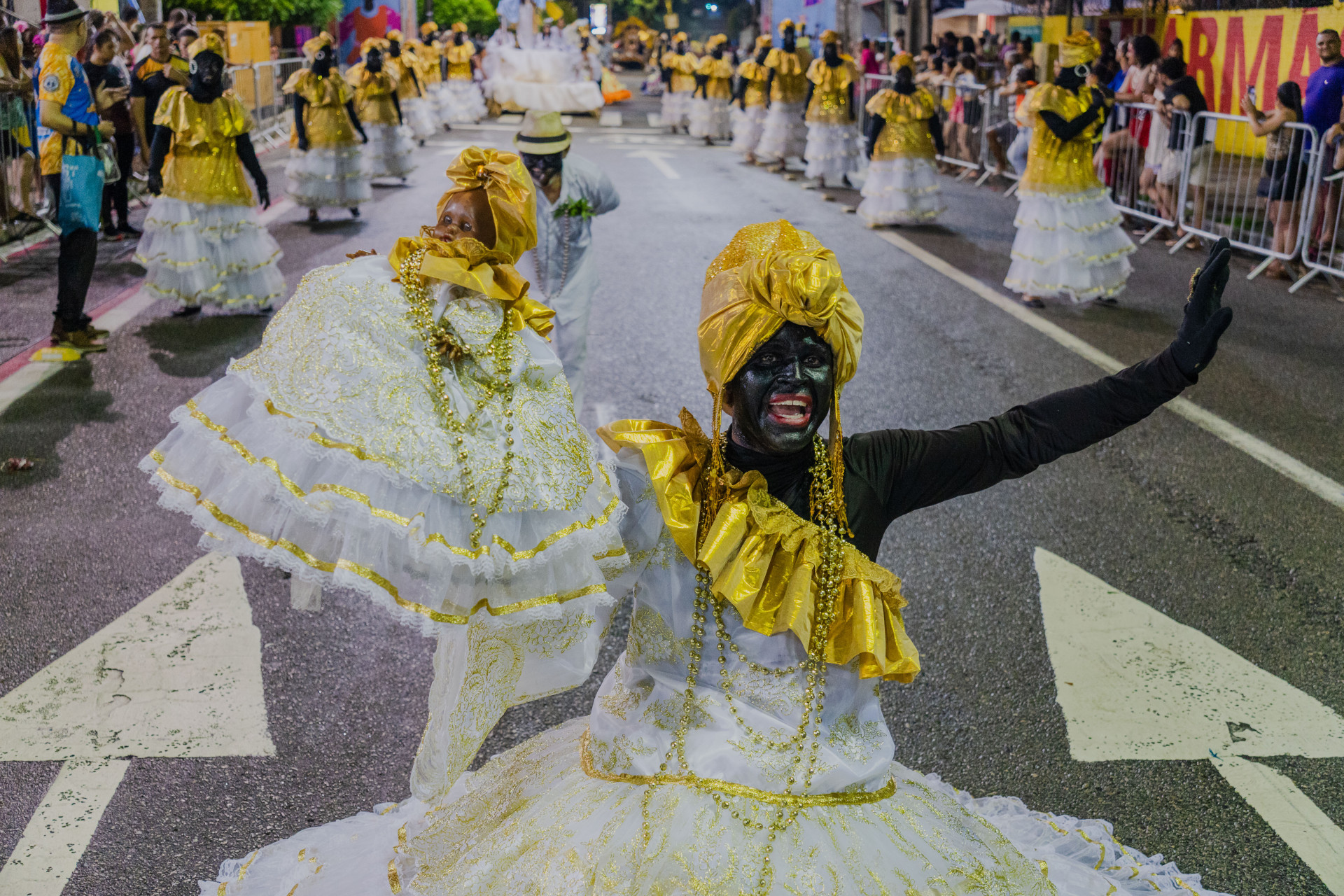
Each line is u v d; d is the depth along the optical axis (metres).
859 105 22.09
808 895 2.19
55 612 4.80
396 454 2.21
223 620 4.77
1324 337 9.23
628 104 36.38
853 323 2.35
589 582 2.34
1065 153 9.85
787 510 2.41
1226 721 4.18
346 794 3.72
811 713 2.38
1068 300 10.46
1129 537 5.70
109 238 12.26
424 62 25.62
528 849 2.35
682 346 8.85
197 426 2.27
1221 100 17.70
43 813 3.57
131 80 12.42
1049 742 4.05
